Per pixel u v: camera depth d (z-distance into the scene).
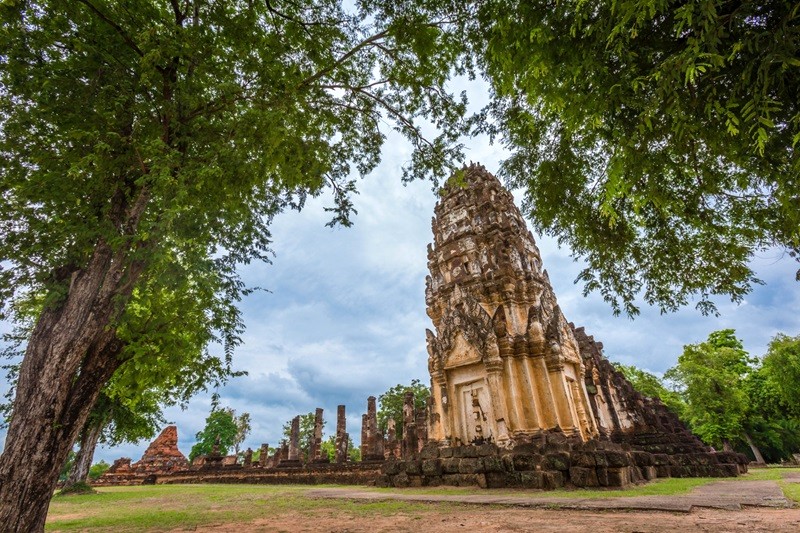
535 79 4.73
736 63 3.47
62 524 10.00
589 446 14.14
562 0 4.21
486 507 9.42
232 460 40.00
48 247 8.17
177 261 8.86
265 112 8.05
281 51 9.05
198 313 10.89
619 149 4.30
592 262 7.41
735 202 5.38
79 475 23.48
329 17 9.47
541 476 12.57
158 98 8.91
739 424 39.38
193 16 9.01
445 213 22.44
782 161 3.84
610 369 24.80
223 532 7.71
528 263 19.53
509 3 4.78
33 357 7.82
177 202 7.13
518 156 7.36
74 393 7.83
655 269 6.84
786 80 3.41
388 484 17.25
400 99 11.05
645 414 22.50
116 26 7.67
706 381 39.38
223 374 11.62
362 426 31.94
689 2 2.90
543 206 6.90
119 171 8.76
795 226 4.25
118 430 25.19
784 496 9.23
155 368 11.68
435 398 18.27
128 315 8.64
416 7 8.96
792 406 39.81
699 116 3.97
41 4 7.15
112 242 7.21
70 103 7.50
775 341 41.47
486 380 16.66
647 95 3.98
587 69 4.16
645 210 6.27
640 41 4.02
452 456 15.78
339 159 11.75
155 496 19.16
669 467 17.81
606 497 9.95
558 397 15.59
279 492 18.55
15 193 7.90
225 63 8.79
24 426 7.01
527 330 16.91
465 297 18.53
